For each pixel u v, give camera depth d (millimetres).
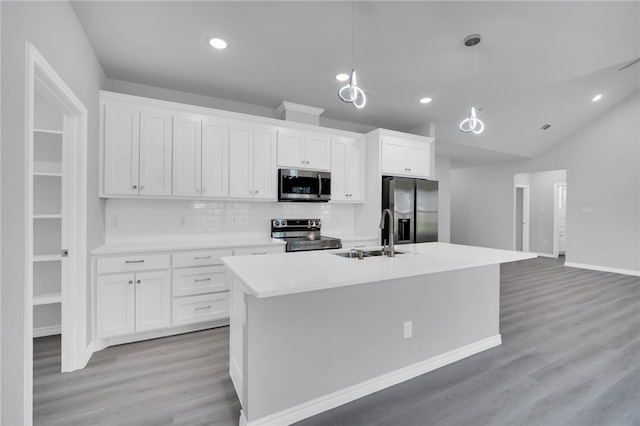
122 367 2254
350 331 1926
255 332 1619
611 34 2432
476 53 2705
